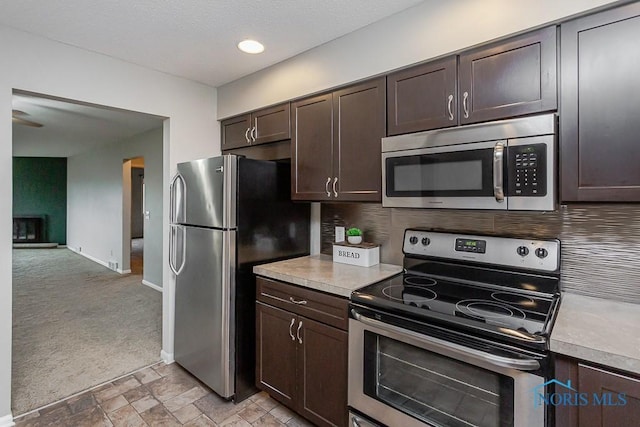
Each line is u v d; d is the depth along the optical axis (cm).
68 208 861
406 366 150
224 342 216
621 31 125
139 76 249
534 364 114
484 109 155
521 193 142
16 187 859
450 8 163
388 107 188
